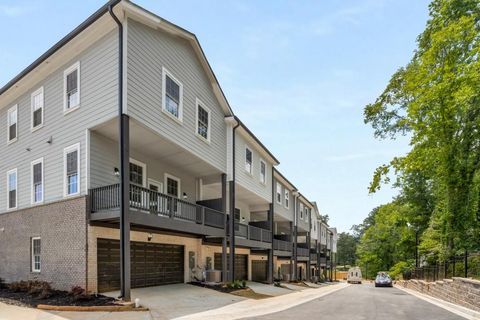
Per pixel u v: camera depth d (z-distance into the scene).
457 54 11.91
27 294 12.92
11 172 17.20
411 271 36.09
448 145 14.00
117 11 12.41
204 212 17.38
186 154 16.81
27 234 15.45
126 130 12.18
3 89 17.23
